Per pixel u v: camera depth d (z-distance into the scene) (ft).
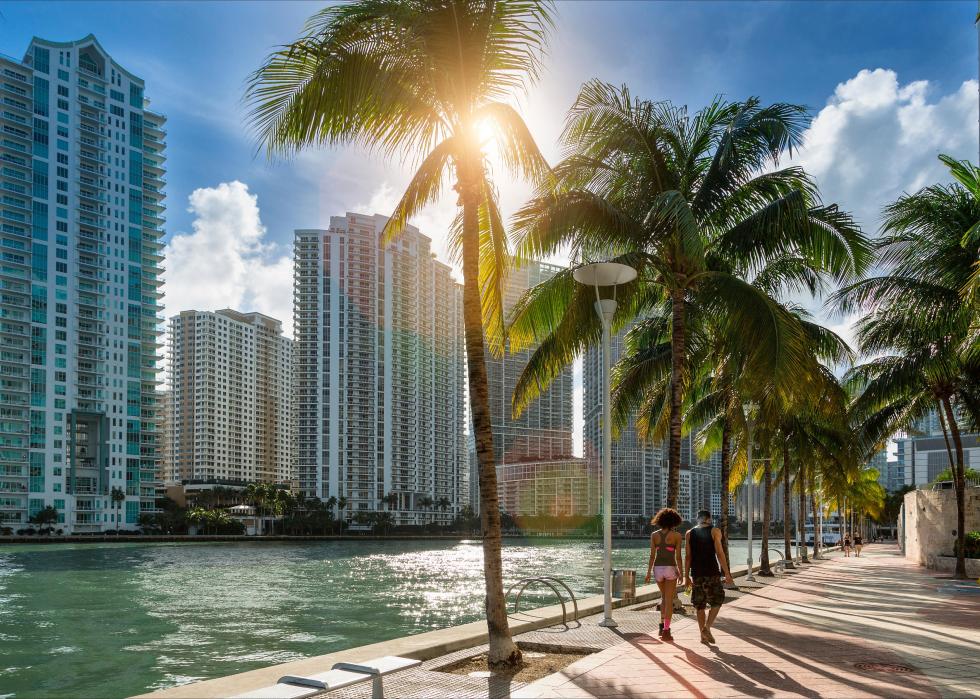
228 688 24.20
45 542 465.88
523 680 26.76
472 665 29.99
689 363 71.20
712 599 34.04
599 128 51.13
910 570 111.65
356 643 60.44
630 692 24.02
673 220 48.80
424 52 30.53
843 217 49.88
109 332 544.62
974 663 30.27
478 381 31.17
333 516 652.89
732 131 51.19
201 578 161.68
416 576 167.32
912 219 69.51
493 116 32.89
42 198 520.01
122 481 538.88
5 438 489.67
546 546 467.93
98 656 54.95
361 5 29.91
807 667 28.50
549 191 46.75
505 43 31.89
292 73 29.99
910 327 76.07
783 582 82.99
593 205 46.80
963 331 67.21
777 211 47.06
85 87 549.54
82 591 126.00
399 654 29.71
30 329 506.48
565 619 42.34
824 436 115.44
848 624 42.93
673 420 51.72
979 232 49.16
